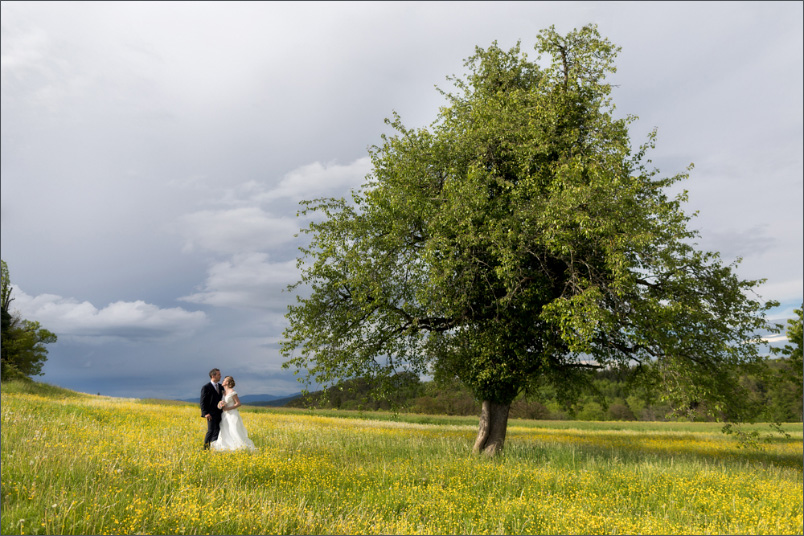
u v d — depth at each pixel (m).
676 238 15.05
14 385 38.53
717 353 16.06
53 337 50.03
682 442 27.36
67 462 8.89
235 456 11.25
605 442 24.77
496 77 18.22
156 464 9.61
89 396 44.31
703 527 8.06
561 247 13.20
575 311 12.74
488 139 15.78
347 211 16.77
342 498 9.12
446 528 7.64
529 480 11.23
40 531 6.03
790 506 9.34
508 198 15.24
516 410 70.44
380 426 32.44
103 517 6.38
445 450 15.80
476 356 15.85
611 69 16.11
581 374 19.52
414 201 15.41
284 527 6.91
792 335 20.62
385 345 16.56
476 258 14.52
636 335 14.06
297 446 14.78
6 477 7.82
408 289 15.95
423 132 16.33
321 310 16.64
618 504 9.51
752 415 16.94
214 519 6.92
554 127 15.61
